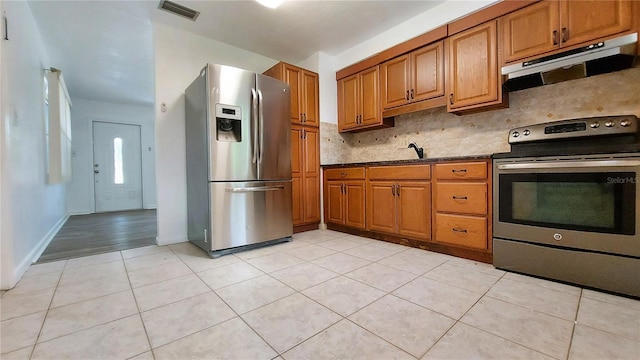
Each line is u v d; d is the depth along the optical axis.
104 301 1.47
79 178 5.27
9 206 1.67
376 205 2.76
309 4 2.48
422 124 2.99
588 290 1.54
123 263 2.12
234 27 2.85
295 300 1.46
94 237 3.09
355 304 1.41
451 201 2.19
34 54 2.60
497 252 1.92
